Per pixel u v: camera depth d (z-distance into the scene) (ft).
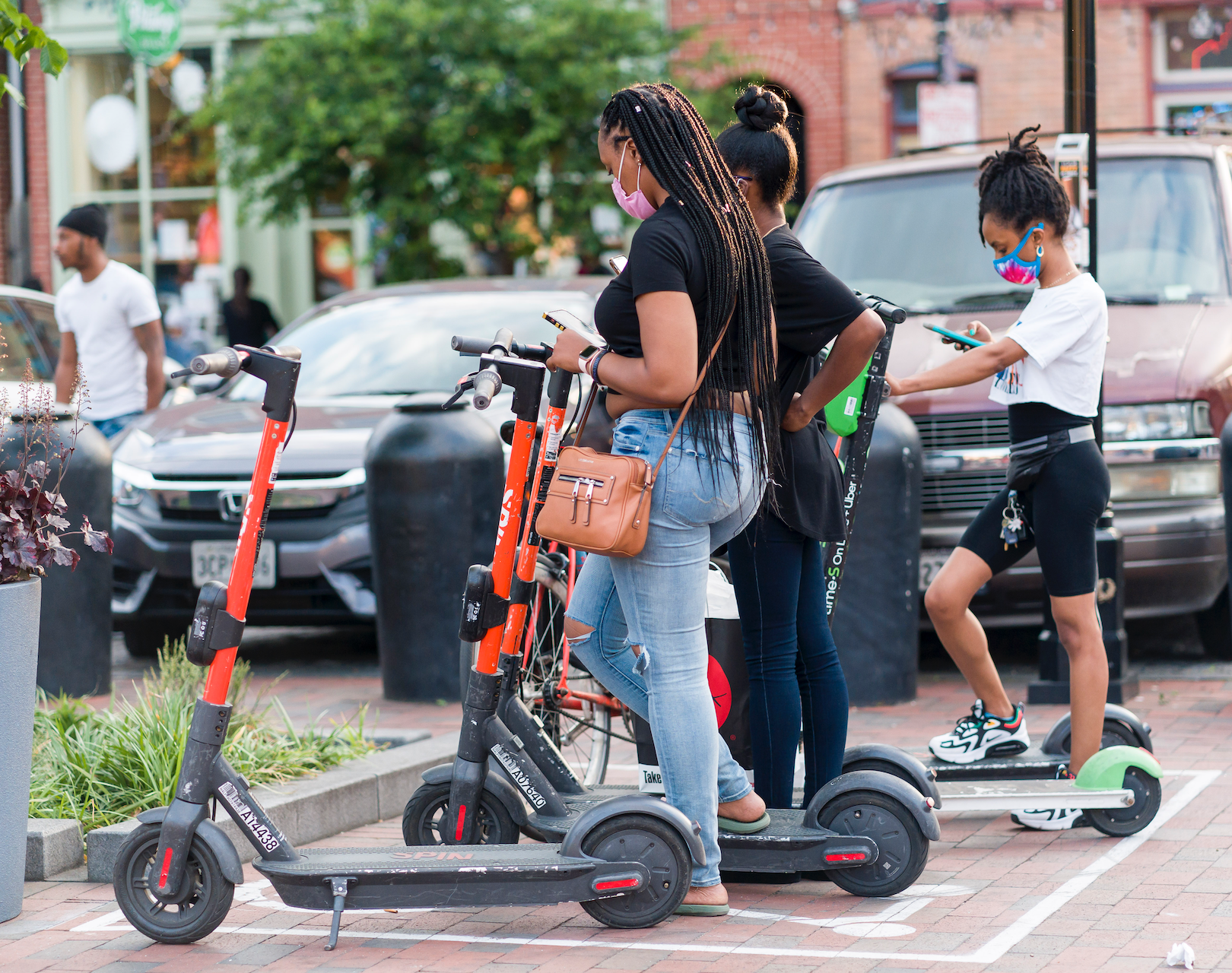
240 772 54.70
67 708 59.62
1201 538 77.87
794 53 186.39
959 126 148.66
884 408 74.64
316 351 94.73
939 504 78.95
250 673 84.02
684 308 40.16
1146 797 51.52
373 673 85.15
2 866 45.34
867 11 183.21
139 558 82.99
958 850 51.08
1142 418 78.18
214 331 203.82
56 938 44.21
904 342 82.58
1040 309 51.57
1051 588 52.70
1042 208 51.52
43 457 71.72
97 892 48.62
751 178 45.11
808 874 48.11
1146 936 41.96
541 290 97.91
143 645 90.33
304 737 59.72
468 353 45.29
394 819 57.36
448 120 145.18
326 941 43.57
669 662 42.83
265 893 48.32
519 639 47.01
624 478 40.60
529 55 148.77
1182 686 78.28
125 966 41.73
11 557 44.98
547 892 42.57
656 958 41.24
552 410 44.65
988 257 90.12
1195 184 89.81
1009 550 54.03
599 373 41.39
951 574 54.24
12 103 196.95
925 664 86.63
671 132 41.45
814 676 47.93
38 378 105.60
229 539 81.41
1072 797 50.83
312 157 148.36
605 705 57.57
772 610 46.16
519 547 47.11
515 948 42.47
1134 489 78.18
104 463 75.20
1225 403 78.95
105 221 96.73
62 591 74.43
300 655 91.81
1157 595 78.43
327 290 203.10
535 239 154.61
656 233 40.45
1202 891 45.75
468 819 45.60
